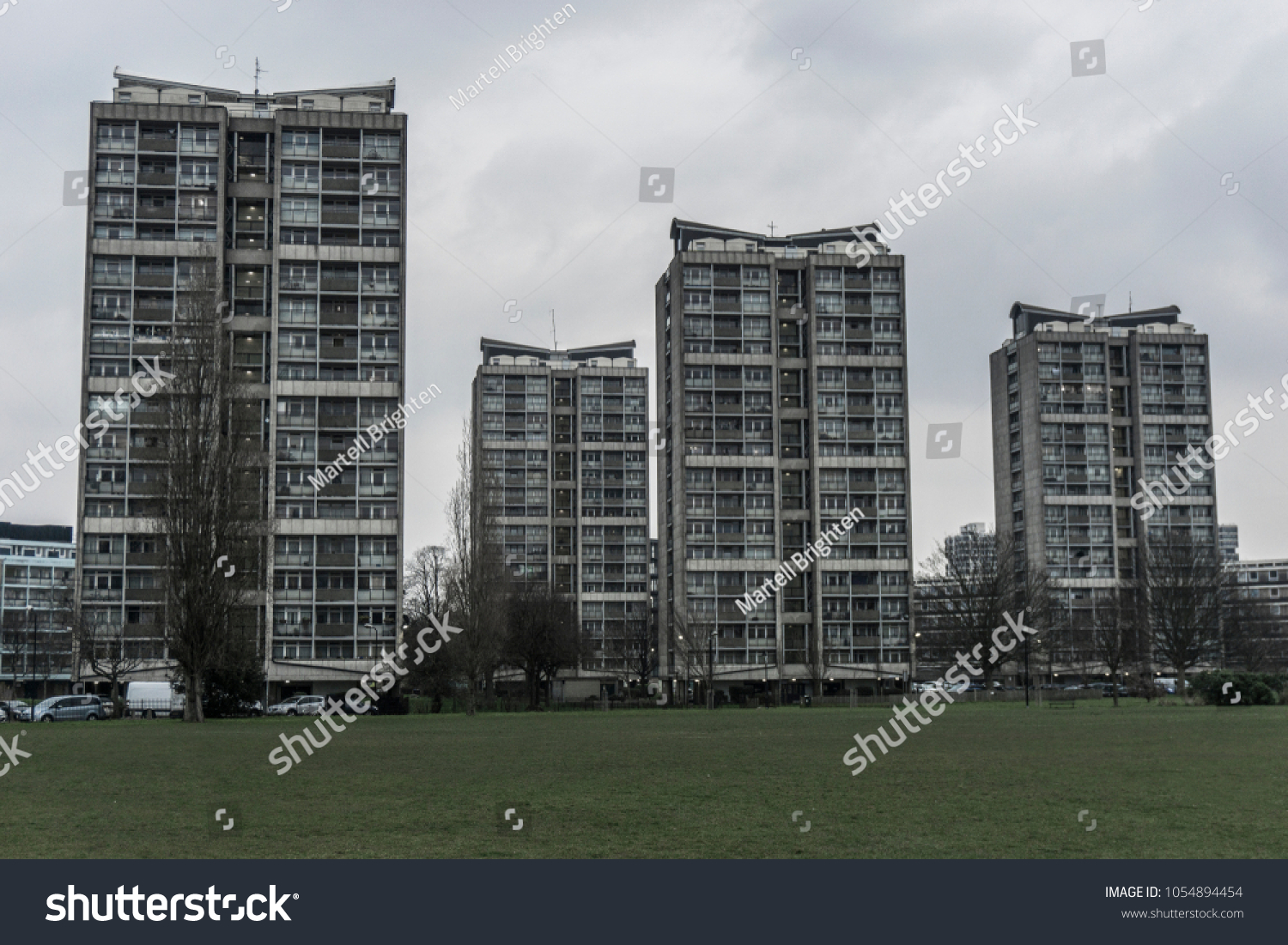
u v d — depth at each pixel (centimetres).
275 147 12056
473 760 3166
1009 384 18850
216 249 11706
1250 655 13050
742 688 15375
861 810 2003
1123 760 3016
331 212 12038
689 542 15725
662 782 2494
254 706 7831
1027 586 13375
